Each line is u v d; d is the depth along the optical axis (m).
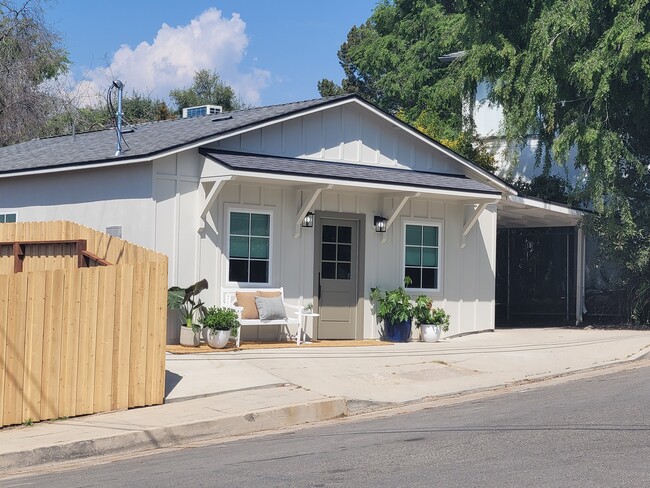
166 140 16.83
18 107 35.22
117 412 11.43
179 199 16.02
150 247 15.70
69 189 17.59
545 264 24.56
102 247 14.44
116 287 11.52
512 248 25.36
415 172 19.27
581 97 21.42
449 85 24.86
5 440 9.87
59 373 10.98
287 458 8.92
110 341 11.45
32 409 10.73
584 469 7.85
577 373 15.07
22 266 15.38
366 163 18.70
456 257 19.84
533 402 12.02
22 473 9.09
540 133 22.91
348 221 18.22
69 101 37.34
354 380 13.70
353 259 18.27
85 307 11.23
